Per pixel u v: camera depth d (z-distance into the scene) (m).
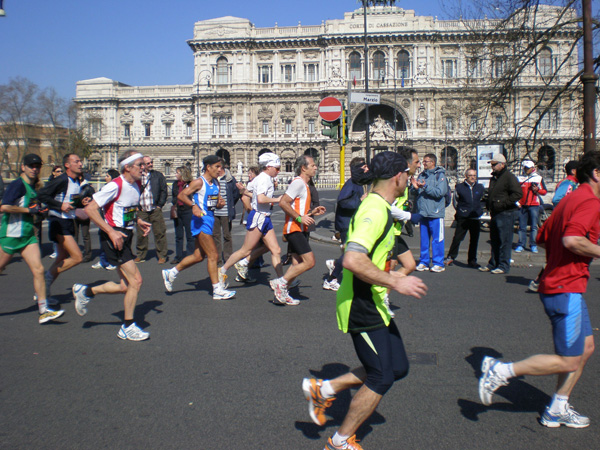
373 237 3.71
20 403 4.89
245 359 6.08
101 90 81.56
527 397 5.07
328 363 5.93
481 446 4.09
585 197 4.24
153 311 8.38
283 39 68.62
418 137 65.44
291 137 70.50
